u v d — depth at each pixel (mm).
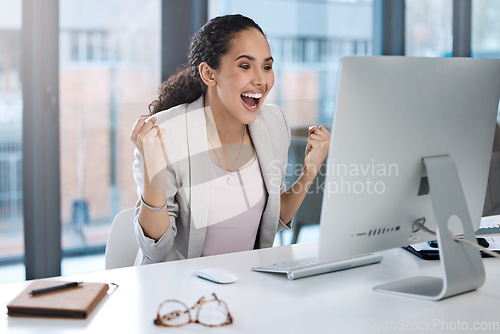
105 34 3051
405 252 1690
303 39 3609
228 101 1882
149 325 1163
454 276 1302
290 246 1775
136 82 3156
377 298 1320
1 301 1292
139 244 1781
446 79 1361
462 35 4117
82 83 3025
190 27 3225
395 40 3916
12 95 2871
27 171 2936
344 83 1224
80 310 1188
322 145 2016
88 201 3113
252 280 1437
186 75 2002
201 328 1149
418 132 1344
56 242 3023
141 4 3113
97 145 3100
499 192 1776
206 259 1621
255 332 1133
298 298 1314
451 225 1336
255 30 1882
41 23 2859
